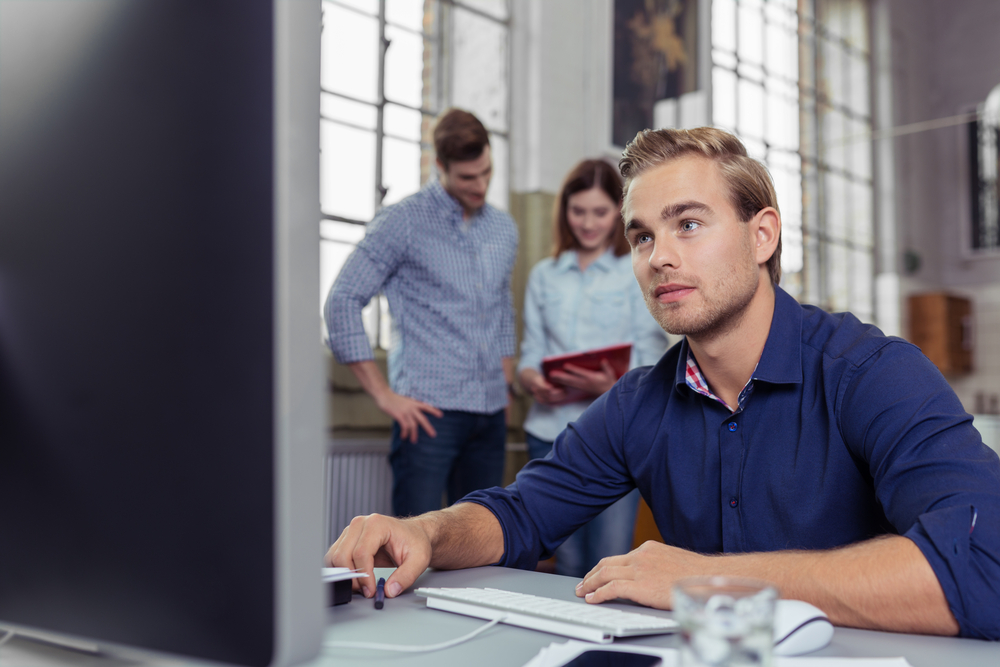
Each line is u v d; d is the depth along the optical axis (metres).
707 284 1.02
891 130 6.88
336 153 3.73
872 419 0.93
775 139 6.09
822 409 1.01
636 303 2.47
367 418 3.50
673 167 1.03
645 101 4.76
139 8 0.45
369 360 2.29
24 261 0.49
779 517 1.02
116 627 0.44
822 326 1.06
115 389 0.45
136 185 0.44
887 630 0.72
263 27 0.40
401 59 4.00
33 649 0.57
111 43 0.46
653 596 0.80
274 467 0.39
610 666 0.58
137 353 0.44
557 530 1.16
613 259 2.54
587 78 4.48
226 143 0.41
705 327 1.02
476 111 4.24
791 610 0.64
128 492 0.44
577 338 2.53
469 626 0.73
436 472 2.31
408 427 2.28
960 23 7.20
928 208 7.12
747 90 5.83
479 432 2.41
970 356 6.87
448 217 2.39
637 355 2.45
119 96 0.45
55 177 0.48
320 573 0.40
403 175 3.98
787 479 1.02
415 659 0.62
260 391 0.39
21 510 0.49
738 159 1.04
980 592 0.69
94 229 0.46
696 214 1.02
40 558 0.47
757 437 1.04
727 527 1.05
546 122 4.25
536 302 2.65
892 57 6.90
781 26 6.17
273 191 0.39
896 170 6.86
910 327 6.77
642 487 1.17
